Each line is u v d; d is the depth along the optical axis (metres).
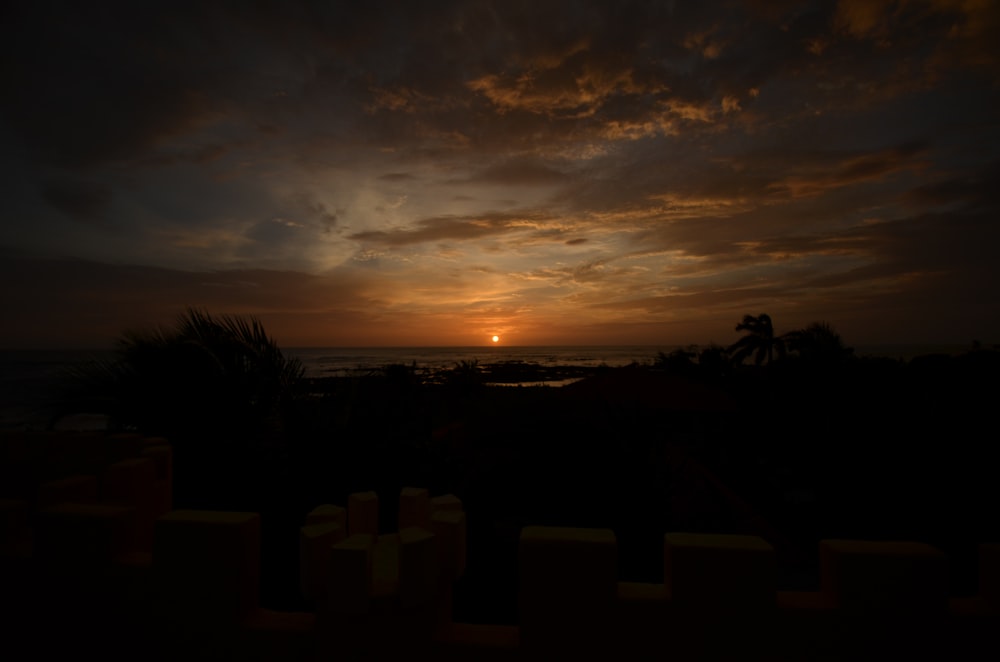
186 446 4.89
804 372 17.97
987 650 1.61
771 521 8.70
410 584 1.75
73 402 5.20
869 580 1.64
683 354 32.59
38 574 2.08
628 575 3.84
